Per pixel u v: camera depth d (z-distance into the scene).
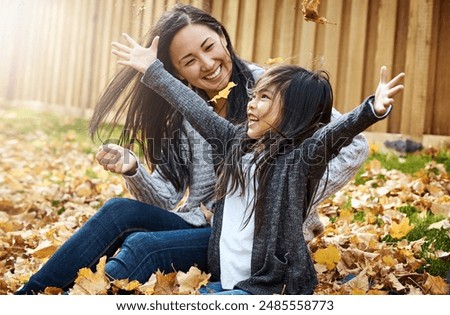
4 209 6.02
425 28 6.98
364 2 7.34
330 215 5.18
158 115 3.75
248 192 3.19
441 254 3.93
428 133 7.06
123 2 10.91
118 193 6.47
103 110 3.90
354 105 7.44
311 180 3.16
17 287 3.91
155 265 3.28
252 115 3.24
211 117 3.33
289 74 3.25
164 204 3.68
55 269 3.23
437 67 7.01
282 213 3.10
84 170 7.69
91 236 3.28
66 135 10.12
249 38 8.38
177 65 3.72
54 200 6.26
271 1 8.17
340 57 7.59
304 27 7.82
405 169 6.33
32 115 12.36
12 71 14.20
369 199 5.34
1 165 8.25
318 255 3.75
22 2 13.81
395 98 7.27
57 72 12.86
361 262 3.84
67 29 12.59
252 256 3.13
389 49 7.21
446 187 5.61
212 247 3.28
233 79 3.75
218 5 8.80
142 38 3.88
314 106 3.22
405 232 4.19
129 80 3.83
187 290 3.25
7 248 4.64
